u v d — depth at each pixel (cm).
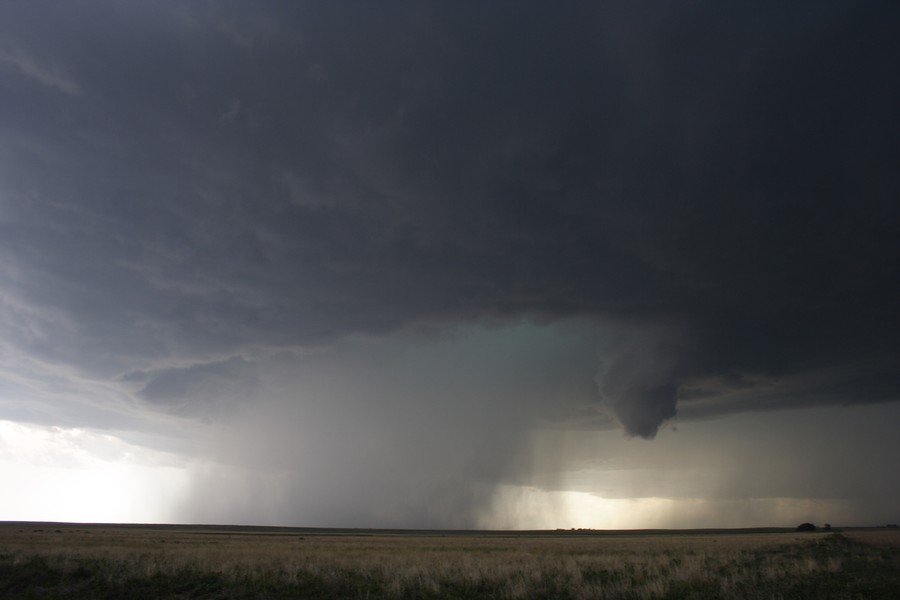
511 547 5600
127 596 1944
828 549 4241
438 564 2606
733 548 4759
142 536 7519
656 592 1909
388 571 2309
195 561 2570
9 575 2136
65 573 2189
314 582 2112
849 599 1794
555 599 1895
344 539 8275
